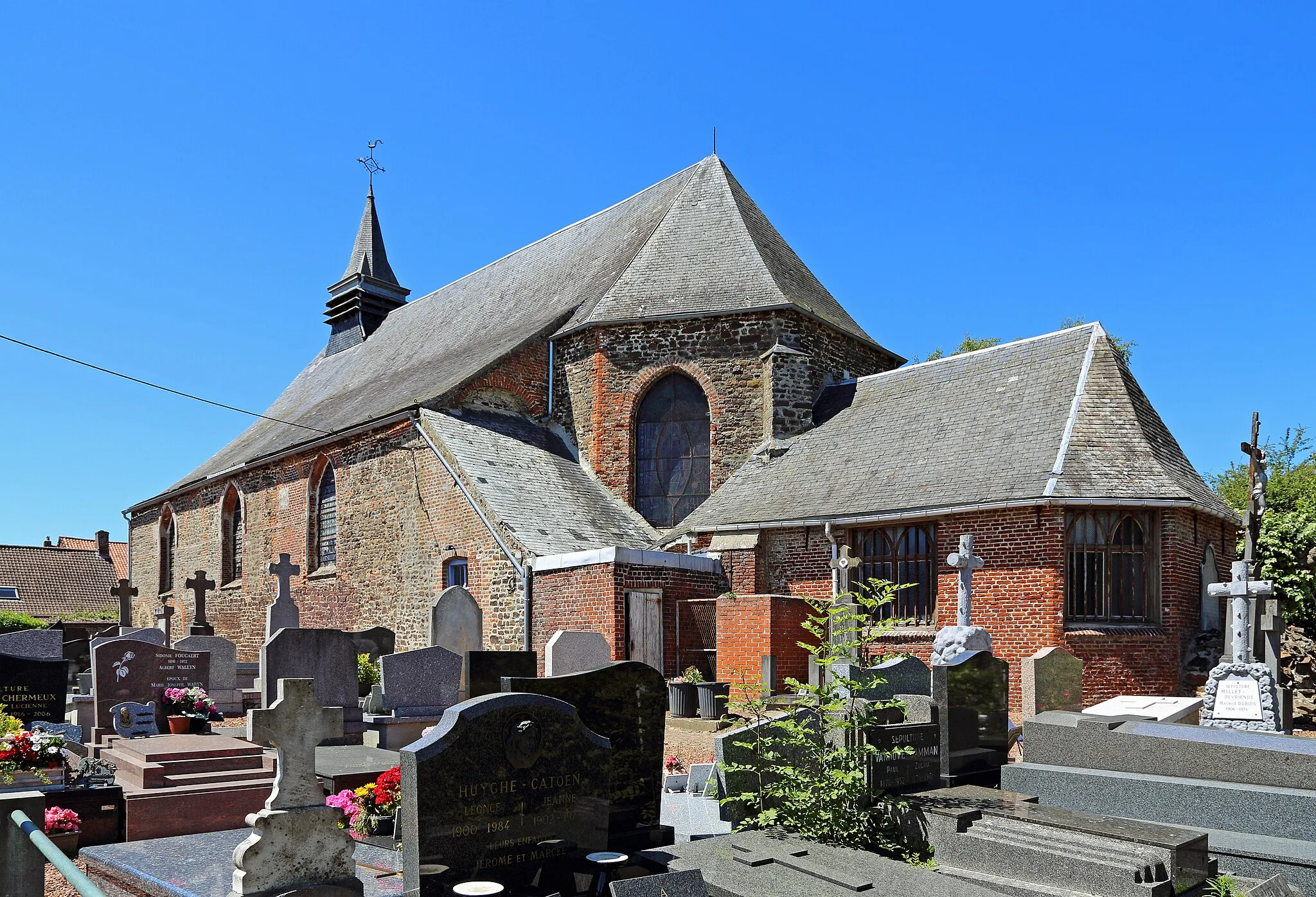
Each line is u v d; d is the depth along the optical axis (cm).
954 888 664
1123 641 1570
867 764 831
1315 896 729
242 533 3119
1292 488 2800
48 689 1184
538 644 1819
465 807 630
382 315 4134
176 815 910
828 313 2494
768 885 671
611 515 2242
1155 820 854
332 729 660
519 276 3256
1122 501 1562
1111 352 1800
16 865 471
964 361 2050
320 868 642
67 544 5566
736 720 1480
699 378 2331
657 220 2702
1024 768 941
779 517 1905
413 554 2227
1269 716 1070
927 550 1742
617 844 766
